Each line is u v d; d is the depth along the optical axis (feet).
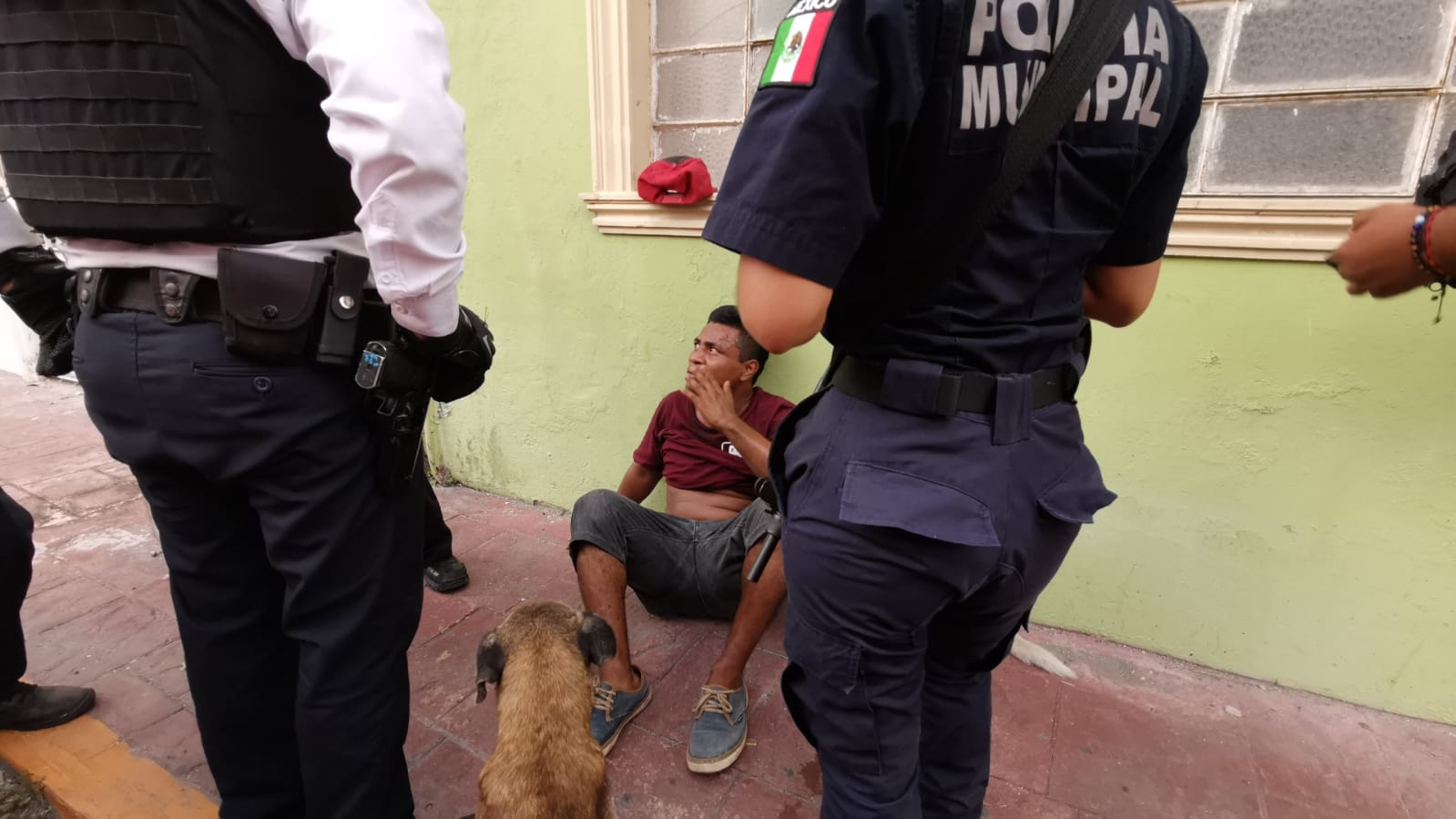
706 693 6.40
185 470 4.08
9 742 6.35
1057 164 3.10
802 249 2.94
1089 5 2.95
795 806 5.84
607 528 7.06
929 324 3.31
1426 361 5.95
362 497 4.26
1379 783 6.06
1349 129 6.13
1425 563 6.33
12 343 16.98
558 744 4.67
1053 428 3.58
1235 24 6.31
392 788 4.70
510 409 10.61
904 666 3.75
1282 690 7.11
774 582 6.33
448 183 3.50
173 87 3.35
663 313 9.05
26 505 10.78
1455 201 3.06
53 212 3.66
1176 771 6.18
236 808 5.05
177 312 3.69
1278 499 6.71
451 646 7.68
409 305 3.74
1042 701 6.95
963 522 3.24
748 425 7.54
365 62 3.20
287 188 3.72
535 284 9.80
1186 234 6.43
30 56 3.47
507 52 9.07
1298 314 6.29
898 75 2.77
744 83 8.35
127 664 7.39
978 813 4.75
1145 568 7.40
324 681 4.31
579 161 9.05
